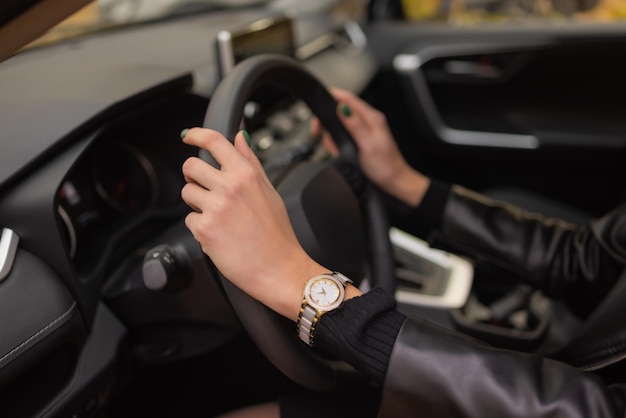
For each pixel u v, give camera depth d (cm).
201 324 78
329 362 68
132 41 129
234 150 56
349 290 57
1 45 57
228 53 100
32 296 62
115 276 76
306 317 55
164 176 89
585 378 52
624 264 75
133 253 79
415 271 119
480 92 178
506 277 90
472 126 181
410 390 53
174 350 80
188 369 108
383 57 185
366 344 54
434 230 92
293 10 198
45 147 65
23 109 70
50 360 68
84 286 69
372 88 184
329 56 166
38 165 65
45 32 59
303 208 68
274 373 107
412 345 53
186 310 75
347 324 54
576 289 84
